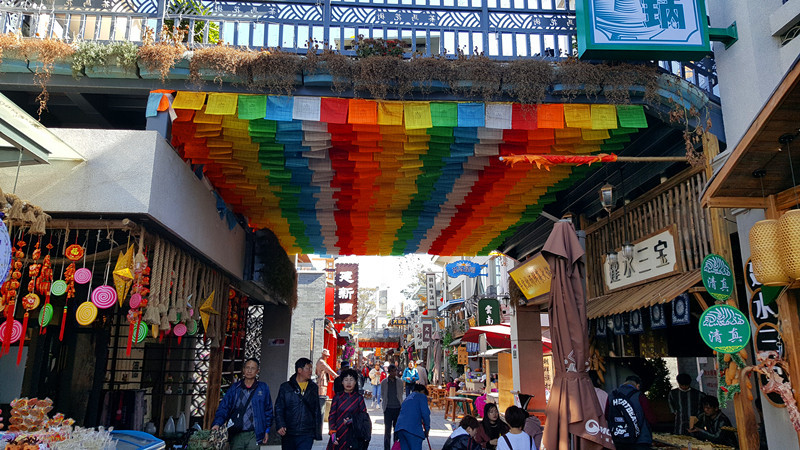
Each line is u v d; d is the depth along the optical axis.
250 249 9.19
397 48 5.84
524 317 11.73
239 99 5.48
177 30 5.64
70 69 5.34
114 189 4.71
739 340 4.49
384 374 20.42
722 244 5.43
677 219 6.40
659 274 6.56
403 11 6.05
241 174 7.13
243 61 5.37
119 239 6.02
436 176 7.26
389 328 41.75
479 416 9.68
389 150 6.39
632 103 5.77
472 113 5.66
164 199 5.09
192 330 6.52
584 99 5.75
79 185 4.71
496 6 6.12
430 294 29.36
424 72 5.50
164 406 8.43
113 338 7.52
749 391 4.89
